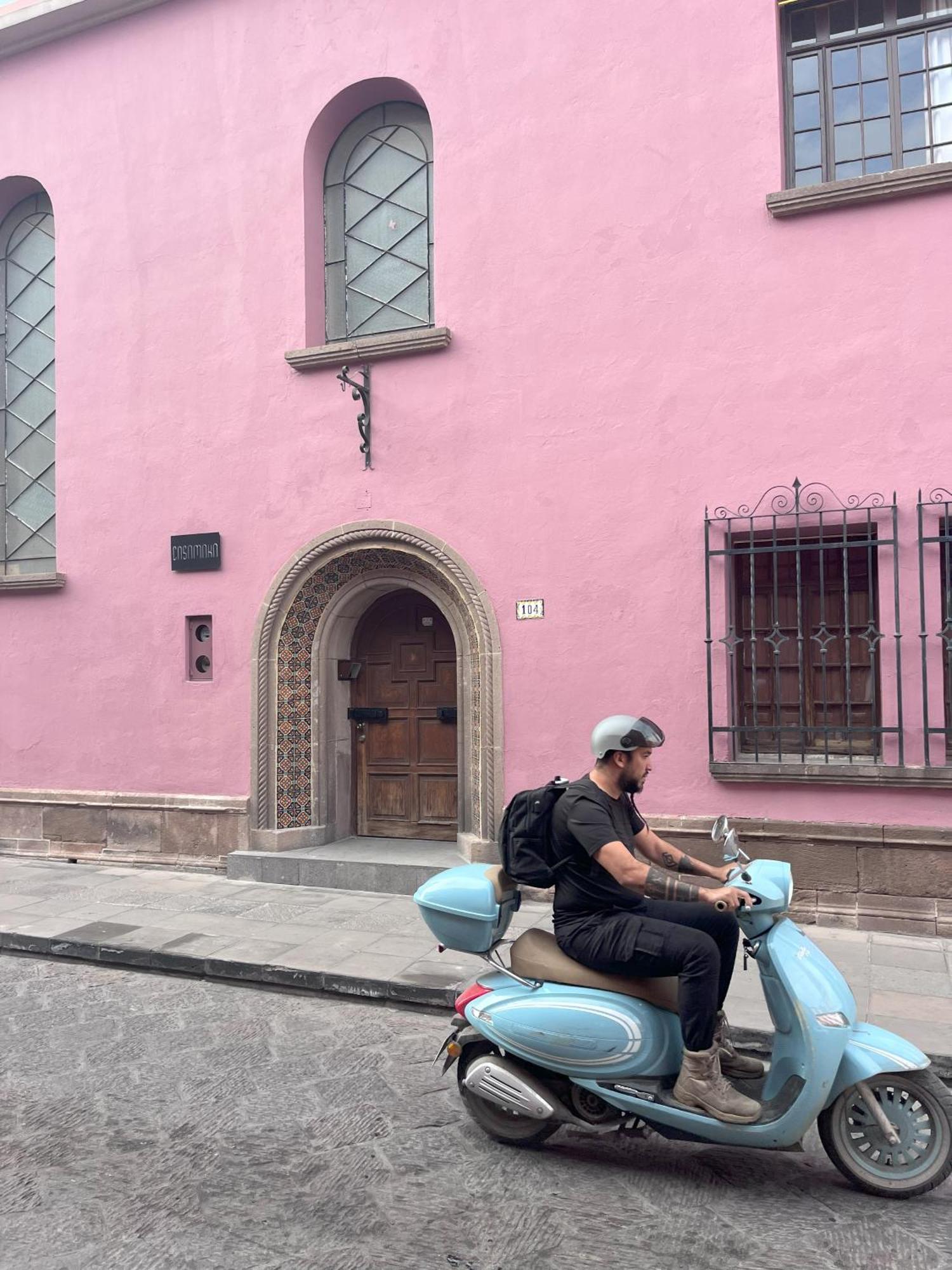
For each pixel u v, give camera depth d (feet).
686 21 21.84
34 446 30.68
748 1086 10.89
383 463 24.61
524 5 23.36
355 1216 9.77
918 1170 10.01
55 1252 9.11
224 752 26.25
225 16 26.91
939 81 21.06
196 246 27.12
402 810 26.99
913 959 17.74
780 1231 9.46
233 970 17.89
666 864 11.53
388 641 27.14
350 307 26.45
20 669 29.12
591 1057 10.57
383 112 26.22
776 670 20.43
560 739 22.54
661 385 21.80
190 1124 11.92
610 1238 9.35
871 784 19.70
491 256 23.56
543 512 22.85
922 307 19.74
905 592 19.67
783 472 20.71
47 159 29.35
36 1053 14.38
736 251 21.24
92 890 24.22
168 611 27.14
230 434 26.50
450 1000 16.16
